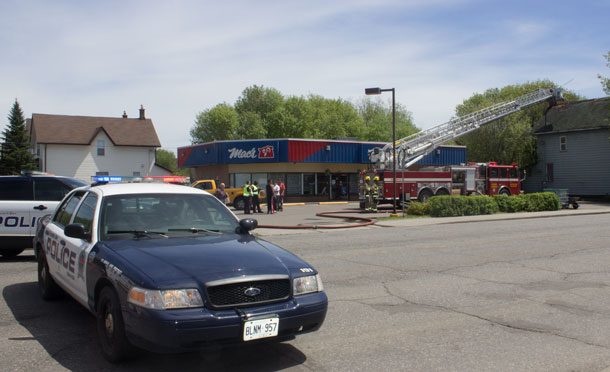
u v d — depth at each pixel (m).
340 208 30.95
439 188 28.81
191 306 3.90
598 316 6.07
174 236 5.12
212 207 5.85
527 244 12.67
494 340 5.14
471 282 8.04
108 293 4.38
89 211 5.59
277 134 70.38
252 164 37.09
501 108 33.88
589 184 43.28
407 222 19.42
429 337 5.24
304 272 4.52
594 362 4.52
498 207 24.36
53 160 45.19
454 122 31.73
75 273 5.28
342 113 73.19
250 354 4.69
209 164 38.31
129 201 5.50
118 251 4.58
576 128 43.56
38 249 7.10
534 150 48.09
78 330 5.44
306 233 16.05
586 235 14.70
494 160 48.16
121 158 47.84
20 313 6.12
